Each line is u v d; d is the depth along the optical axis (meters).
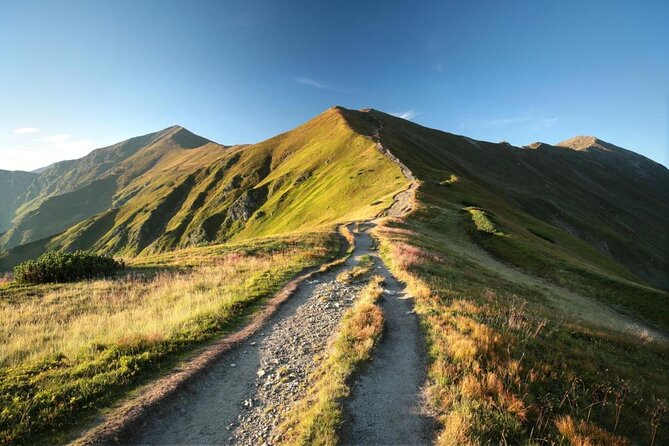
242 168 185.75
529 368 9.49
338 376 9.34
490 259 41.38
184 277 23.16
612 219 194.12
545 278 37.81
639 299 31.92
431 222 49.75
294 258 27.05
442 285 19.31
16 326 14.95
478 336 10.85
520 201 148.88
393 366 10.20
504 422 7.51
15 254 186.75
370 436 7.39
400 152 109.19
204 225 147.50
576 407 8.27
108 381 9.01
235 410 8.48
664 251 185.25
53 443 7.02
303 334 12.78
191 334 12.25
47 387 8.70
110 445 7.11
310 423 7.48
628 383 9.86
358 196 82.75
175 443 7.37
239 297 16.59
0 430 7.21
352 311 14.64
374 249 32.62
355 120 172.62
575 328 15.39
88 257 25.30
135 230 180.62
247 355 11.28
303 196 114.31
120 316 15.33
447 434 7.23
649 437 7.71
